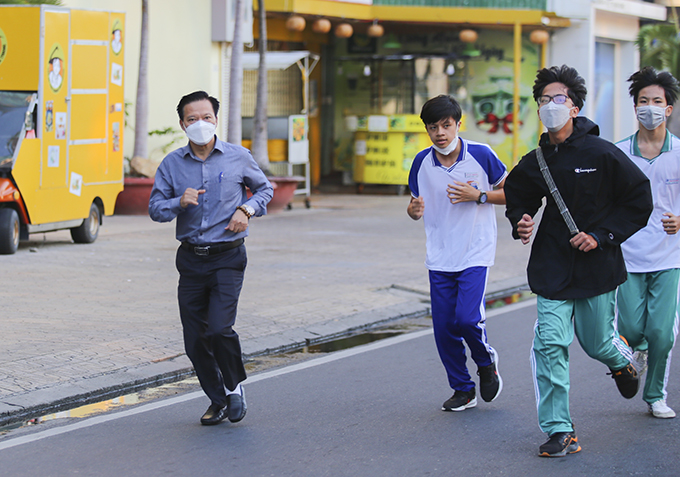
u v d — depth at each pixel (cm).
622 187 647
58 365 916
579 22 3675
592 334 686
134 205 2458
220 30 2988
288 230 2194
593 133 664
